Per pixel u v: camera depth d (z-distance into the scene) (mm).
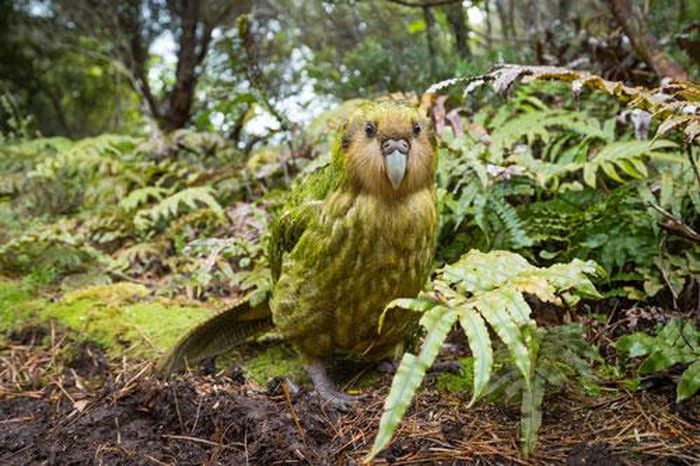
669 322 719
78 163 1560
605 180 1006
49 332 999
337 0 1603
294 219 729
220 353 870
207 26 1999
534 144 1137
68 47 2299
